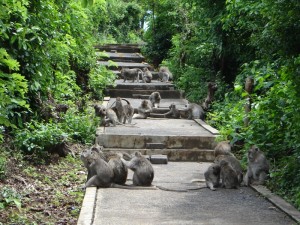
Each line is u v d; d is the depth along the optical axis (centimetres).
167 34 2412
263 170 876
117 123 1361
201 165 1099
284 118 868
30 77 1032
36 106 1077
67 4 1261
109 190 825
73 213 700
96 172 830
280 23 716
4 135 956
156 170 1027
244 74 1304
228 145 985
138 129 1288
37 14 1034
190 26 1994
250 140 990
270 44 798
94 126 1209
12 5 896
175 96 1861
